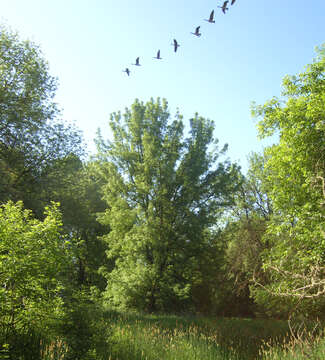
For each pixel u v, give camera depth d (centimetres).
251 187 2378
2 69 1844
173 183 2077
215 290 2228
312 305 932
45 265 649
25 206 1716
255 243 1966
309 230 1004
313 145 1044
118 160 2191
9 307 634
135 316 1549
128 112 2256
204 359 933
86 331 730
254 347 1125
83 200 2512
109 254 2120
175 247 2058
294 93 1206
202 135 2206
